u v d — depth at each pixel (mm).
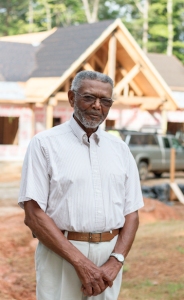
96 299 2678
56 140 2588
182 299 4512
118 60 21656
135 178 2852
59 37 22438
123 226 2785
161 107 21250
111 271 2570
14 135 20500
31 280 5539
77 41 20422
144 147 15922
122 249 2689
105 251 2625
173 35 39406
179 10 38812
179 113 24703
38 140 2570
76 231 2553
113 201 2643
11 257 6449
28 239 7520
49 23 44594
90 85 2586
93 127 2607
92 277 2453
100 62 20984
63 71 18578
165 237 7242
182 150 16969
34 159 2553
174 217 10289
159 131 22469
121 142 2824
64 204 2527
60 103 20672
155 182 15805
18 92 20016
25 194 2521
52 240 2463
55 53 20906
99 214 2562
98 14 43438
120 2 42469
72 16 43125
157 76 20500
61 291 2596
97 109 2592
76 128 2623
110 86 2654
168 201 12406
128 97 20516
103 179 2615
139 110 23156
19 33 42969
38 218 2508
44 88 18547
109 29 18906
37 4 46188
